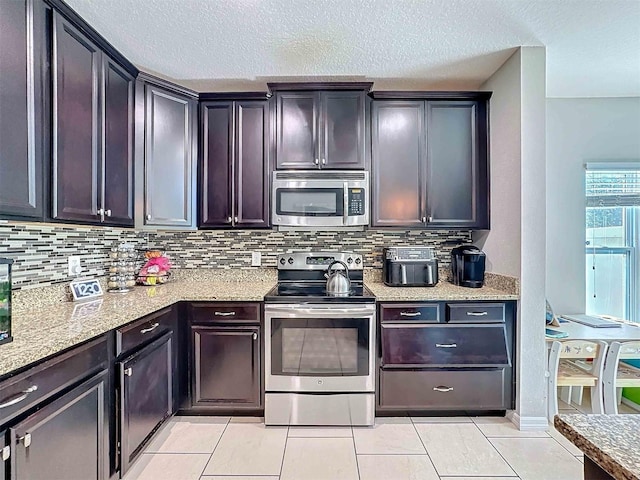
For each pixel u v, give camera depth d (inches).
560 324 109.9
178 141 102.7
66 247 86.8
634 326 107.3
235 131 108.0
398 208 109.3
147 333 79.8
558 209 124.3
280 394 94.2
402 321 96.9
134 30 81.5
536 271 94.2
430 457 81.3
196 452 82.7
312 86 107.2
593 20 79.5
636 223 124.5
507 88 98.3
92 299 88.8
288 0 71.6
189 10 74.5
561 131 124.3
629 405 107.4
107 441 66.3
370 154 109.0
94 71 74.9
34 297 77.1
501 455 82.2
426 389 96.5
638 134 124.0
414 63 98.5
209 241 120.9
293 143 108.0
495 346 95.8
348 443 86.7
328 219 106.7
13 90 55.3
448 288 107.3
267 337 94.7
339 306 94.3
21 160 56.8
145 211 94.1
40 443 50.5
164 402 87.7
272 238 121.0
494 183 105.8
